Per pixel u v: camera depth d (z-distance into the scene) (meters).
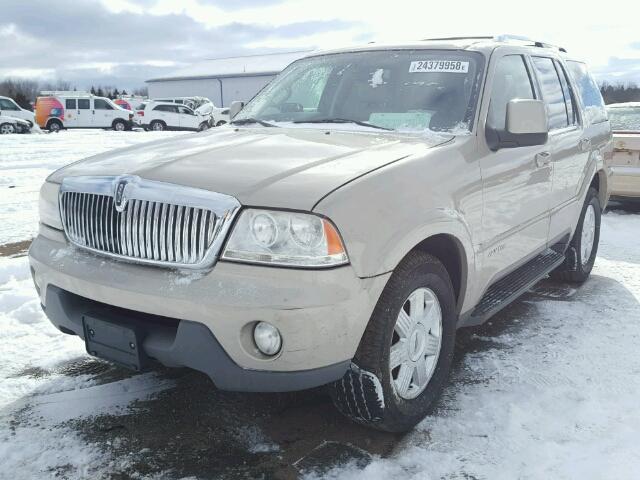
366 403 2.71
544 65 4.56
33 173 11.78
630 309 4.66
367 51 4.17
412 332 2.90
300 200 2.43
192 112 33.12
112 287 2.61
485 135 3.45
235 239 2.43
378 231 2.55
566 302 4.84
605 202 5.68
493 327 4.30
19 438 2.87
